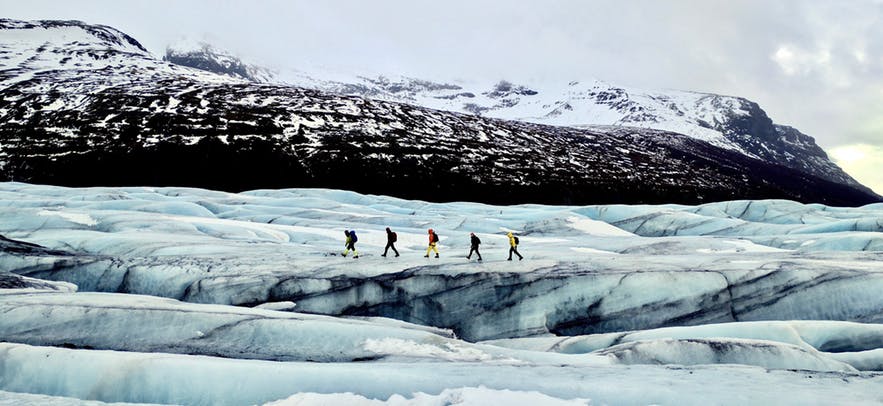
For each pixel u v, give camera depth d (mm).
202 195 52000
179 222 31156
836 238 28359
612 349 11836
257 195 57938
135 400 7656
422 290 17656
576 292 17250
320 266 19219
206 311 12211
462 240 29469
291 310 16797
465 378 7594
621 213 45719
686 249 26453
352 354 10648
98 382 7867
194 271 18797
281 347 10984
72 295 13469
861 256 21641
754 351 11492
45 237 25328
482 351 11047
